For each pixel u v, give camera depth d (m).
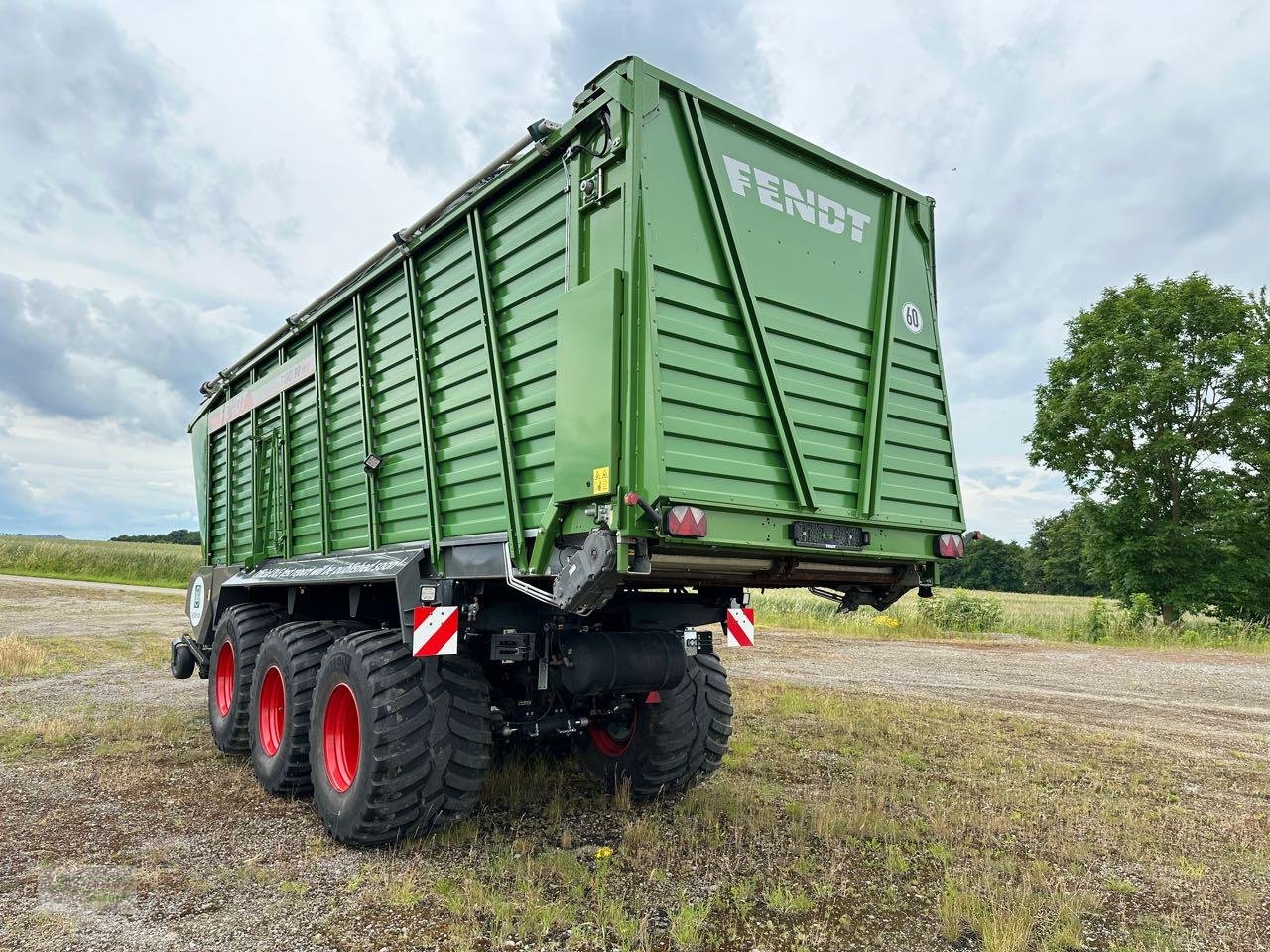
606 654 4.07
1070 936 3.08
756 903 3.34
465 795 3.92
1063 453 22.94
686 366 3.28
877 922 3.20
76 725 6.69
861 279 4.33
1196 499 21.16
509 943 2.95
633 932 3.01
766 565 3.86
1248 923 3.30
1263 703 9.05
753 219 3.77
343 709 4.29
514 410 3.77
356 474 5.21
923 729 7.05
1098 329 23.06
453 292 4.32
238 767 5.59
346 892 3.38
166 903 3.27
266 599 6.57
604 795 4.88
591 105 3.44
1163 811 4.77
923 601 19.38
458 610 3.96
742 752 6.03
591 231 3.43
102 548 38.94
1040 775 5.55
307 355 5.96
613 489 3.04
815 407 3.88
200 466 8.59
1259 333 21.58
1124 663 12.70
